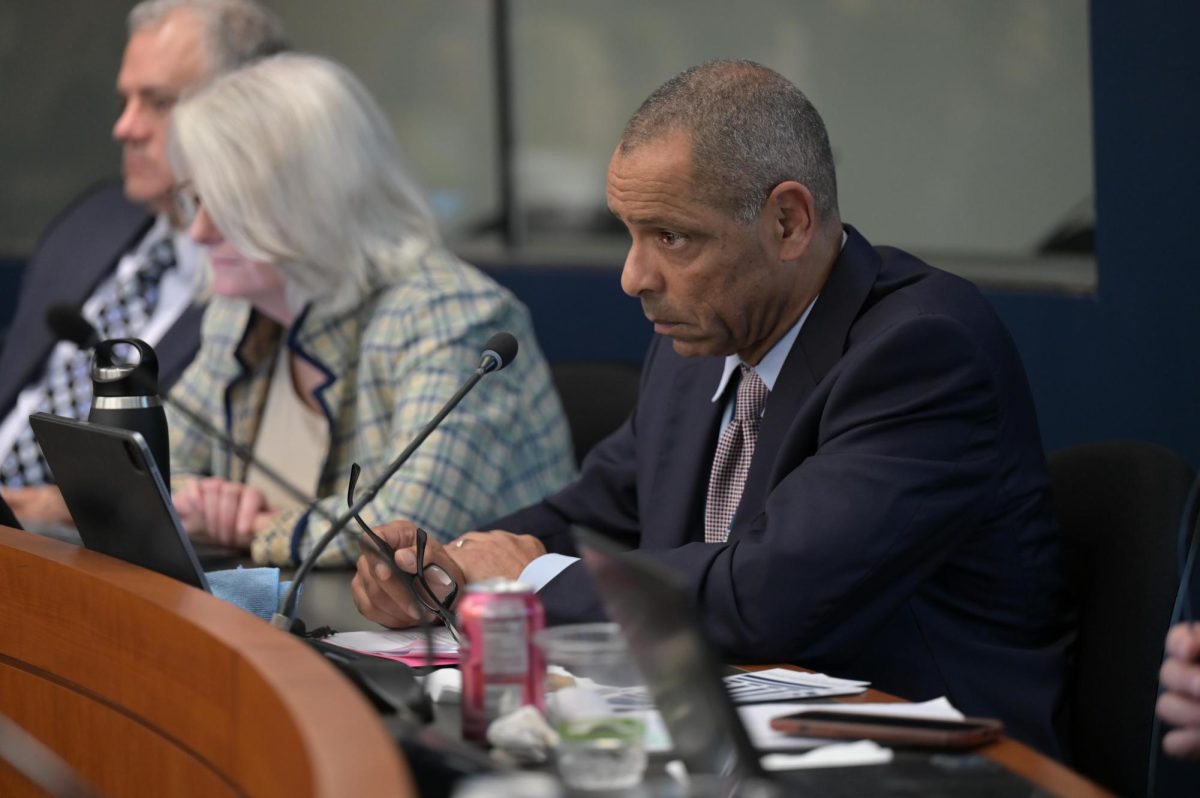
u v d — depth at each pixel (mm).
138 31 10797
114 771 5273
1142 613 6027
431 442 8359
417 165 16000
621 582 3953
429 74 15836
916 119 11914
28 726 5828
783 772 4164
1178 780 5910
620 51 14328
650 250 6422
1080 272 10836
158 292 11336
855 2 12281
